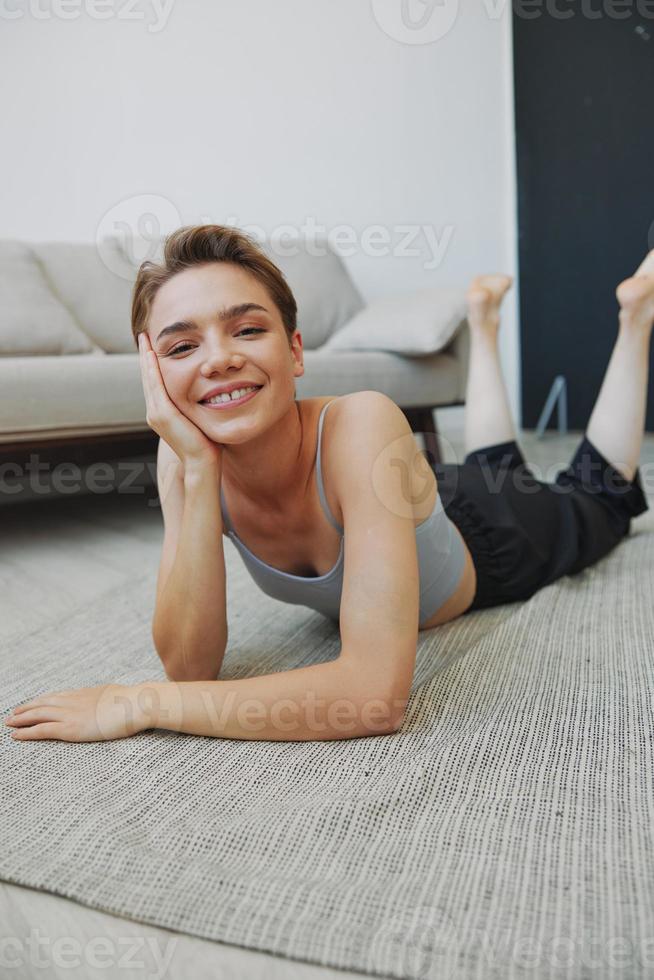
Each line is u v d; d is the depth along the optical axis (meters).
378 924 0.59
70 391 2.03
